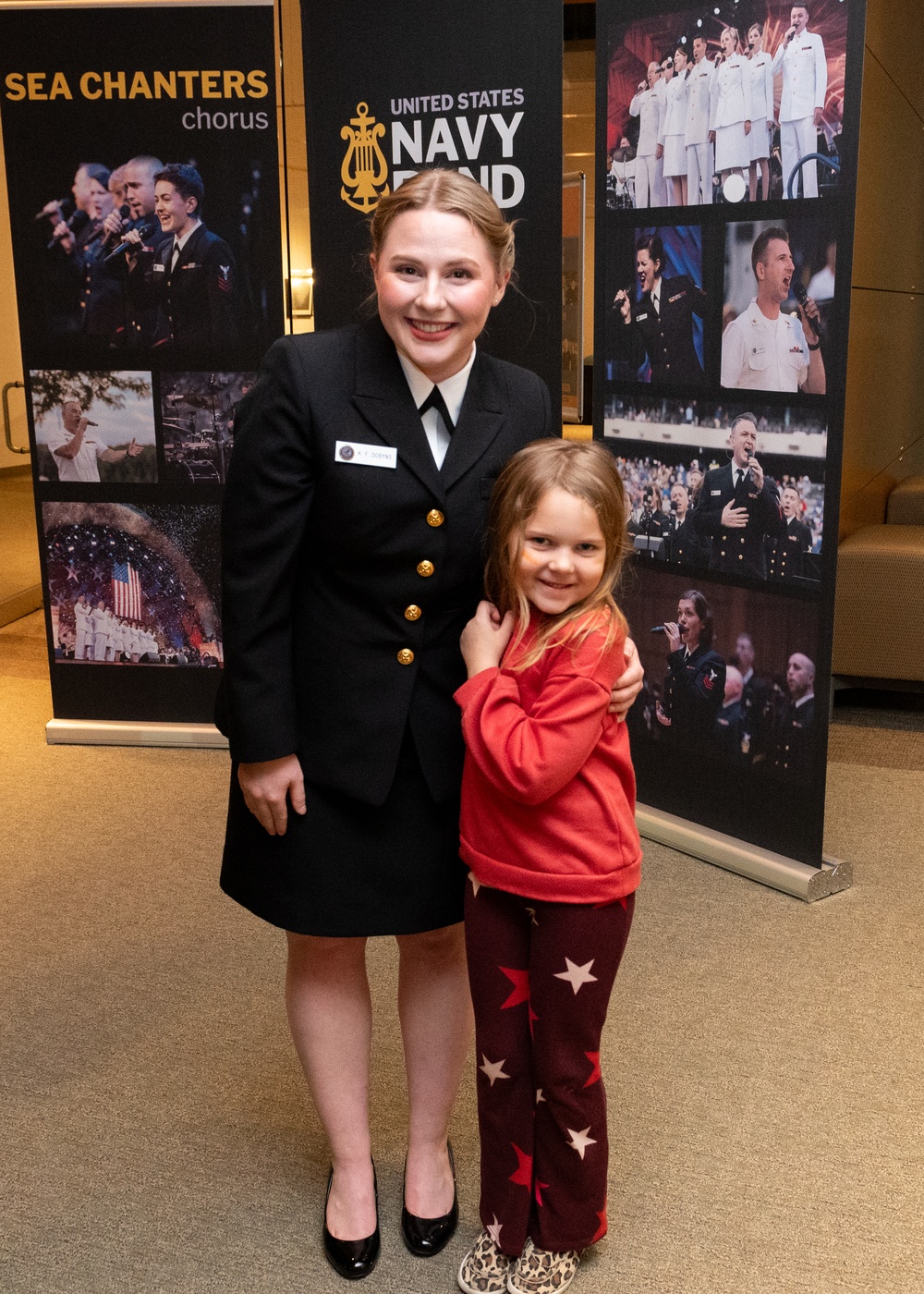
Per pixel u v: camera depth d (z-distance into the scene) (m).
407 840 1.80
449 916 1.84
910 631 4.56
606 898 1.69
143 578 4.29
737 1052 2.55
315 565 1.73
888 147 4.94
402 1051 2.56
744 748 3.39
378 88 3.56
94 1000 2.76
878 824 3.72
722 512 3.33
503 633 1.70
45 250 4.04
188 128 3.89
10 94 3.92
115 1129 2.32
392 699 1.72
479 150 3.48
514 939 1.77
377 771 1.73
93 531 4.27
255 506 1.65
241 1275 1.96
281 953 2.98
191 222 3.97
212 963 2.92
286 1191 2.15
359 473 1.63
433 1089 1.98
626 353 3.54
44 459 4.23
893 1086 2.43
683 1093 2.41
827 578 3.07
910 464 5.62
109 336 4.09
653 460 3.52
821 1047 2.57
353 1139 1.96
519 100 3.40
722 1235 2.03
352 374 1.65
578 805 1.68
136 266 4.02
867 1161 2.21
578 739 1.60
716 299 3.22
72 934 3.06
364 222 3.69
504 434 1.73
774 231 3.03
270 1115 2.37
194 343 4.06
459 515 1.68
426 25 3.45
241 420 1.68
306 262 7.24
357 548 1.67
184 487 4.19
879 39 4.70
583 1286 1.92
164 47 3.83
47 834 3.66
